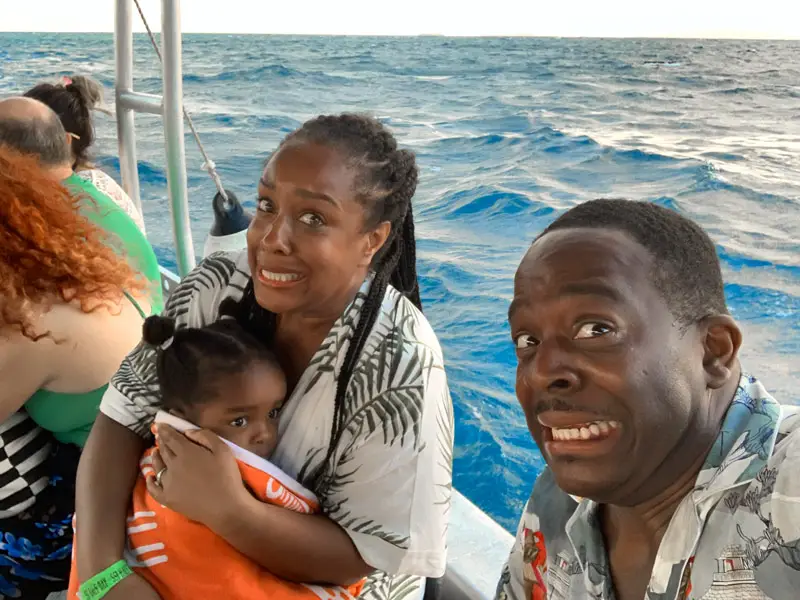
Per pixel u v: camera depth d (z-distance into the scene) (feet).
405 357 2.91
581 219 1.81
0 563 3.53
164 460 2.85
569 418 1.69
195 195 12.47
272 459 3.10
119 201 5.82
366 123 2.91
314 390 3.00
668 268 1.69
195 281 3.49
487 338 8.48
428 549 2.95
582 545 2.09
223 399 2.88
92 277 3.44
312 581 2.95
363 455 2.92
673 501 1.81
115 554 2.98
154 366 3.28
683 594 1.76
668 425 1.68
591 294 1.65
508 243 11.30
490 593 3.58
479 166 15.30
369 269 3.09
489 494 5.97
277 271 2.86
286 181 2.79
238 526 2.75
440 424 2.96
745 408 1.80
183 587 2.87
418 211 12.89
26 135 4.30
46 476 3.64
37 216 3.32
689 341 1.70
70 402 3.53
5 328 3.23
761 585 1.62
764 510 1.63
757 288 7.25
